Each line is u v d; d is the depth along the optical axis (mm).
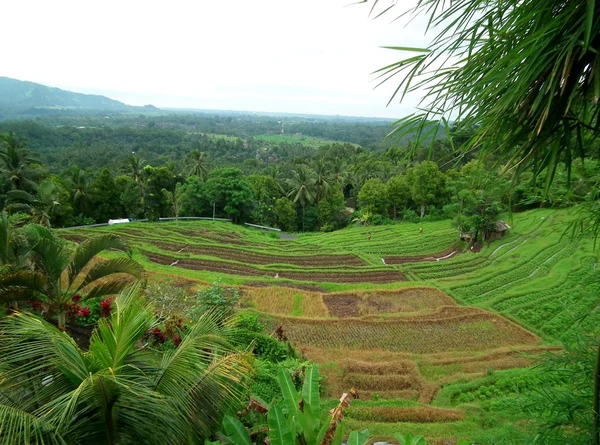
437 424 9906
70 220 37844
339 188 55062
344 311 19953
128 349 4438
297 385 10039
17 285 7910
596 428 3463
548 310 18469
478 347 15734
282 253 31297
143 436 3982
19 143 32469
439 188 45125
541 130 2062
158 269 24047
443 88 2002
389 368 13320
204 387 4488
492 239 31422
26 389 4086
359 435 4230
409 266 27328
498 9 1876
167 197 45625
